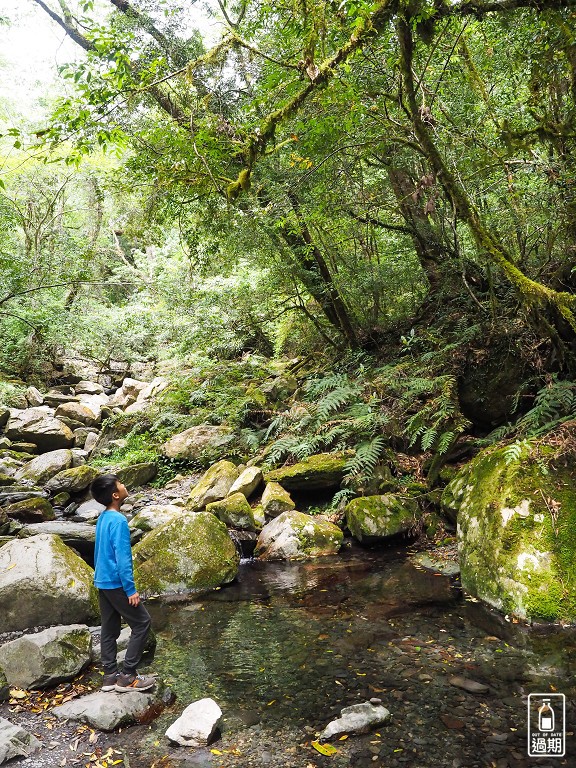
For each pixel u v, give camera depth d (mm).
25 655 3721
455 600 4590
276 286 9805
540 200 5133
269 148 5219
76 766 2818
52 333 14469
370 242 8938
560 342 5621
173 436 9875
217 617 4723
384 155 6707
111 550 3564
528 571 4207
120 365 17875
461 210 4684
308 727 3020
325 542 6148
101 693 3477
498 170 5273
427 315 8633
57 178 15789
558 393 5344
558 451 4699
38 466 9492
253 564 6031
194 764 2775
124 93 4492
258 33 6117
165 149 5609
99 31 4051
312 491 7223
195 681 3625
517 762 2600
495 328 6648
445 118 5590
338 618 4449
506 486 4695
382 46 4867
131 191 7430
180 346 12672
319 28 4031
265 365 12242
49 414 12711
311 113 5320
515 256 6309
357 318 9547
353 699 3246
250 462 8141
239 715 3186
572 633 3840
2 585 4520
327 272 9180
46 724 3225
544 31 4324
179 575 5488
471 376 6941
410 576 5219
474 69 5184
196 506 7320
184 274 12633
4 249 12961
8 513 7402
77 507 8172
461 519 5113
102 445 10828
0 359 15492
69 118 4129
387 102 5660
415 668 3533
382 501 6289
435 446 6809
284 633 4266
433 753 2701
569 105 4977
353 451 7125
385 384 7531
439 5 4016
